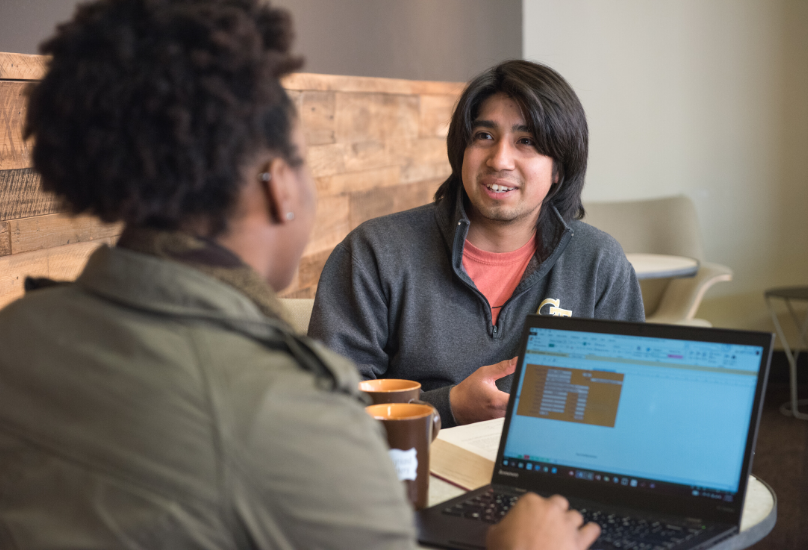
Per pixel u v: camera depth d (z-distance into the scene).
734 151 4.20
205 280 0.56
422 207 1.50
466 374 1.38
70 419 0.53
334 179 2.59
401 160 3.12
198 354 0.53
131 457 0.50
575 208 1.47
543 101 1.30
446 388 1.23
